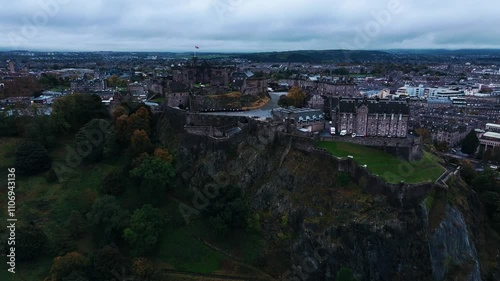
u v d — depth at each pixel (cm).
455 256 14338
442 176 16175
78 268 13312
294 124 18025
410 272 13512
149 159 17612
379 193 14388
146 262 13662
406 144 16700
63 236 15250
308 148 16238
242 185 16838
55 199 17262
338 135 17538
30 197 17312
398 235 13662
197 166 18125
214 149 17925
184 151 18888
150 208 15412
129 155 18662
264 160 16888
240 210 15100
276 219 15250
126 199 16962
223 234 14862
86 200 16950
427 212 14025
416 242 13638
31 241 14288
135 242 14450
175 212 16538
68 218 16112
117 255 13775
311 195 15050
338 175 15200
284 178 15862
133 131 19700
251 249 14762
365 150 16600
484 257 16038
